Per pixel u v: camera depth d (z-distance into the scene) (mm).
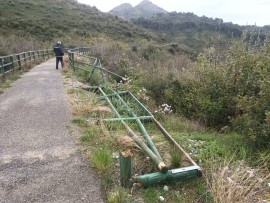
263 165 4793
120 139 5309
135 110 7898
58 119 6789
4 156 4879
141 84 11391
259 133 5457
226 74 8273
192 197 3938
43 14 68875
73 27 63625
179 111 9117
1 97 9156
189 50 46469
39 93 9688
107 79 12359
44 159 4785
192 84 9352
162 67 17281
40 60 23719
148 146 5305
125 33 69688
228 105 7766
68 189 3945
